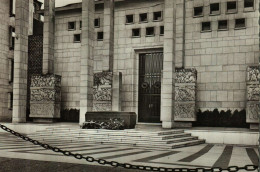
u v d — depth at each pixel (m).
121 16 32.50
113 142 19.73
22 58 29.91
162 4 30.86
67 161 11.38
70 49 34.47
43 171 9.58
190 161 12.48
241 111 27.34
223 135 22.30
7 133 27.19
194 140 21.91
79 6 33.88
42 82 32.28
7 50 34.53
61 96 34.47
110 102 29.56
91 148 16.64
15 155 12.73
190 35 29.34
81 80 27.28
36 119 32.88
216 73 28.41
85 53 27.34
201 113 28.56
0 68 33.56
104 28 30.72
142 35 31.59
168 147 17.73
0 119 33.50
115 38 32.59
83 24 27.59
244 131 22.00
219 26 28.84
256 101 24.80
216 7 29.20
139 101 32.06
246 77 25.47
